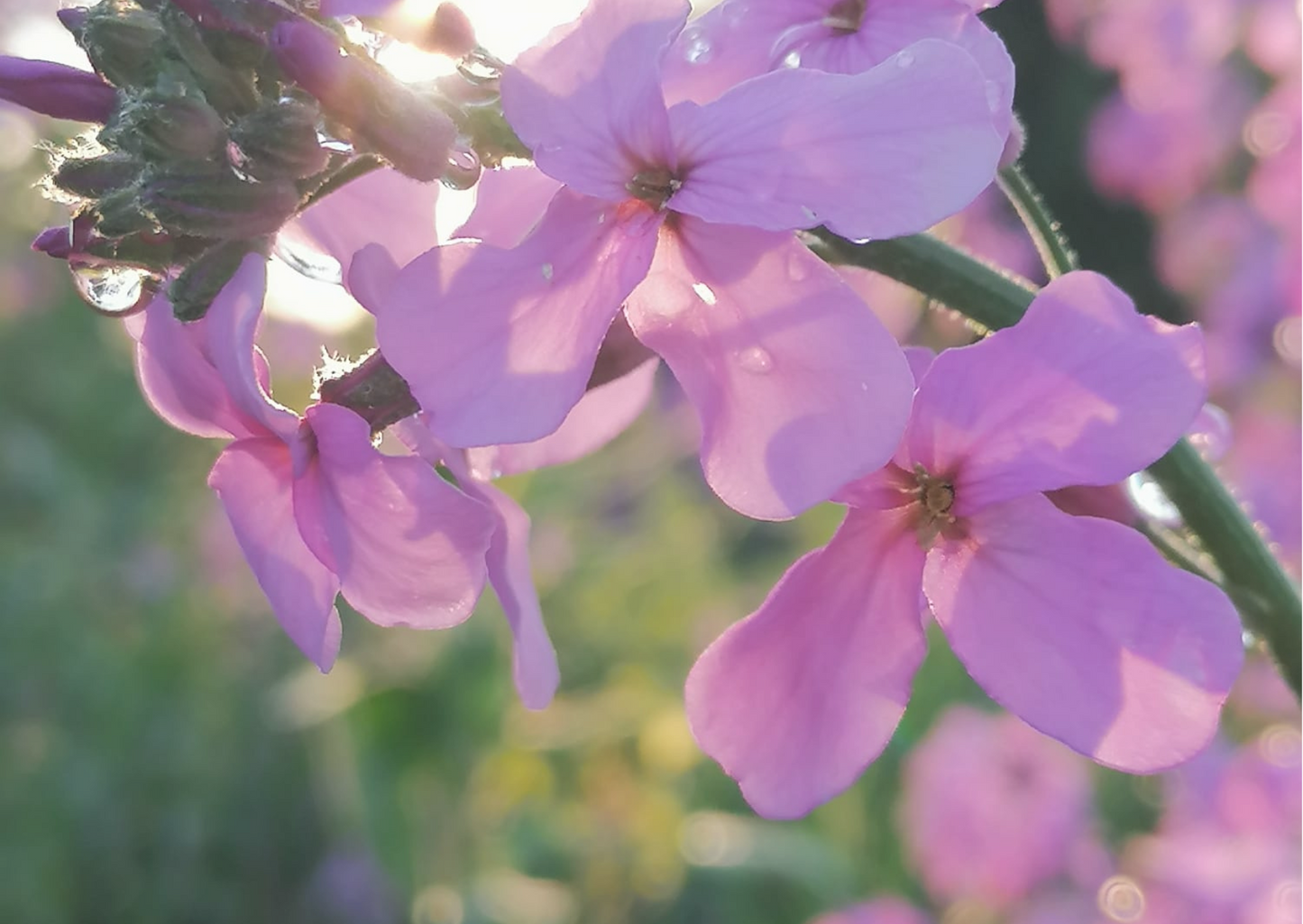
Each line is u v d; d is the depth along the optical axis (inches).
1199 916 6.6
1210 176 10.2
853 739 3.2
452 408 2.9
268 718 11.1
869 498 3.2
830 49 3.2
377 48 3.3
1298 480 8.3
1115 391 3.0
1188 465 3.4
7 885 10.0
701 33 3.3
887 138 2.8
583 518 11.3
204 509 12.3
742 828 8.9
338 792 10.5
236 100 3.2
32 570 11.8
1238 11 9.8
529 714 9.0
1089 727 3.0
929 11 3.2
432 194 3.5
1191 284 10.2
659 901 8.8
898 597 3.2
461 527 3.0
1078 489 3.3
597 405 3.7
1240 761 7.0
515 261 3.0
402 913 9.9
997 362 3.0
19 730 11.1
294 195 3.2
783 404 2.9
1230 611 2.9
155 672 11.5
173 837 10.8
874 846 8.8
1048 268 3.6
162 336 3.3
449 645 9.0
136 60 3.3
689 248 3.0
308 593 3.2
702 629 10.3
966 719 7.9
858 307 2.9
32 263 13.8
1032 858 7.3
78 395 13.9
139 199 3.1
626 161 3.0
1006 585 3.1
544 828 8.8
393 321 3.0
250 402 3.0
